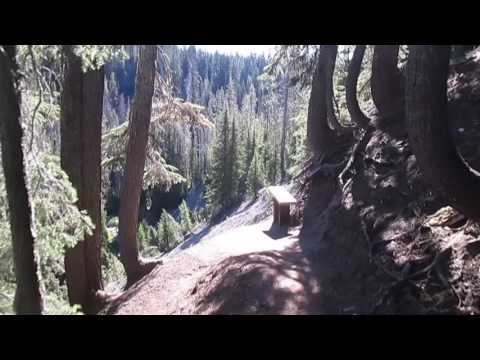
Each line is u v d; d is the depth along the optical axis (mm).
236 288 7059
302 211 11117
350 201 8664
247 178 42312
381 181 8141
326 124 12023
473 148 7012
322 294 6477
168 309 8258
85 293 10398
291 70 12875
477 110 7684
